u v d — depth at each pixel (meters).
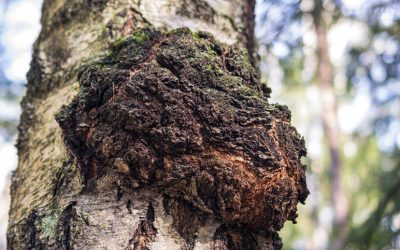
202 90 0.80
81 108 0.81
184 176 0.78
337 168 6.18
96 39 0.98
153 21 0.98
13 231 0.91
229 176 0.77
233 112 0.80
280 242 0.86
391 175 2.98
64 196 0.82
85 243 0.77
